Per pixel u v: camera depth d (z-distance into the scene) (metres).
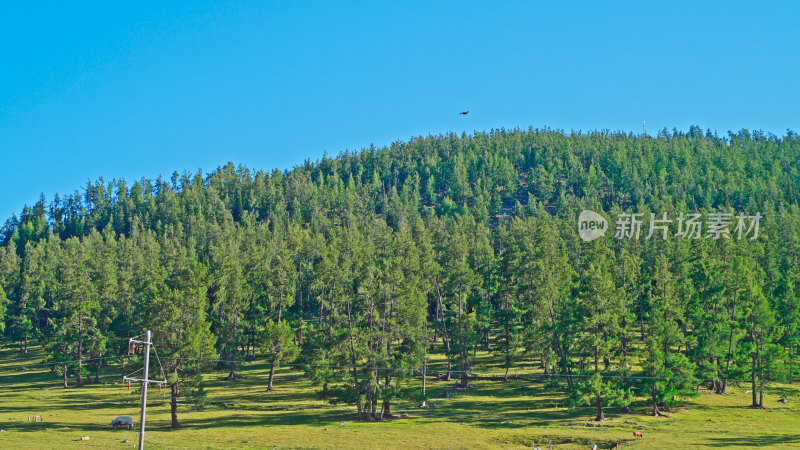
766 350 88.50
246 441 70.56
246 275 136.88
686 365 84.56
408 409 89.31
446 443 70.00
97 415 85.69
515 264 116.12
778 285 117.38
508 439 72.06
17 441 68.62
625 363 91.75
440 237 165.75
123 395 100.88
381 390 83.31
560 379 94.19
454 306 111.94
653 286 118.88
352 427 78.12
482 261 141.88
